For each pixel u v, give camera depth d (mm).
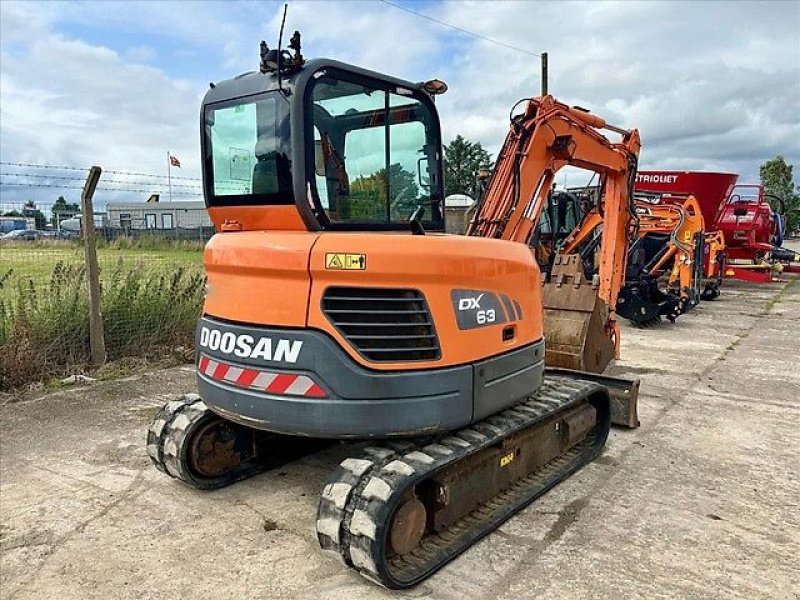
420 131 3828
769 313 11852
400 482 2812
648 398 6035
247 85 3309
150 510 3691
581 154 5277
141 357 7008
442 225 4035
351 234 2982
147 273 7355
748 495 3930
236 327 3111
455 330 3119
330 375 2887
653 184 13859
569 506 3766
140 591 2912
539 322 3906
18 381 5941
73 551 3250
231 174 3467
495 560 3172
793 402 5930
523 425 3623
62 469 4238
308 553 3242
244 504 3785
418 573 2951
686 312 11719
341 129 3357
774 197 20906
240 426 4098
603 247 6172
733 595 2891
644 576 3033
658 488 4023
